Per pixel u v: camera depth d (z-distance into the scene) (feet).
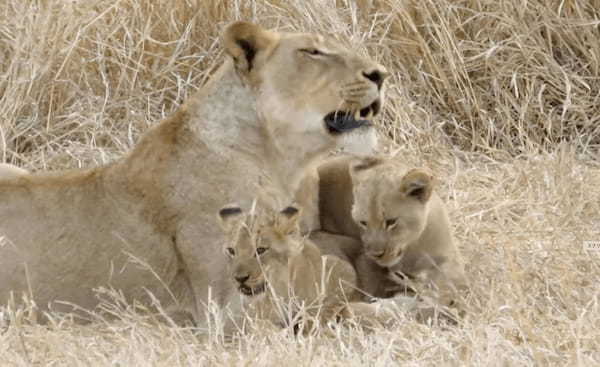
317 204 37.76
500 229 39.93
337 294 34.35
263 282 31.19
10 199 34.01
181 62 48.21
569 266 36.40
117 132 46.70
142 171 33.65
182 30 48.78
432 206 35.78
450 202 42.09
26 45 46.60
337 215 37.76
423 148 46.42
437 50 49.01
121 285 33.60
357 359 29.01
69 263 33.60
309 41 33.60
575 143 46.34
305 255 33.60
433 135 47.01
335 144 34.12
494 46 48.08
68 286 33.60
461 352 30.27
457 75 47.98
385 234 34.73
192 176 33.35
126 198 33.60
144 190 33.53
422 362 29.27
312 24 46.98
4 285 33.58
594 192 42.27
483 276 36.42
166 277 33.60
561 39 48.98
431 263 35.63
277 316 31.81
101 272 33.55
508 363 28.84
